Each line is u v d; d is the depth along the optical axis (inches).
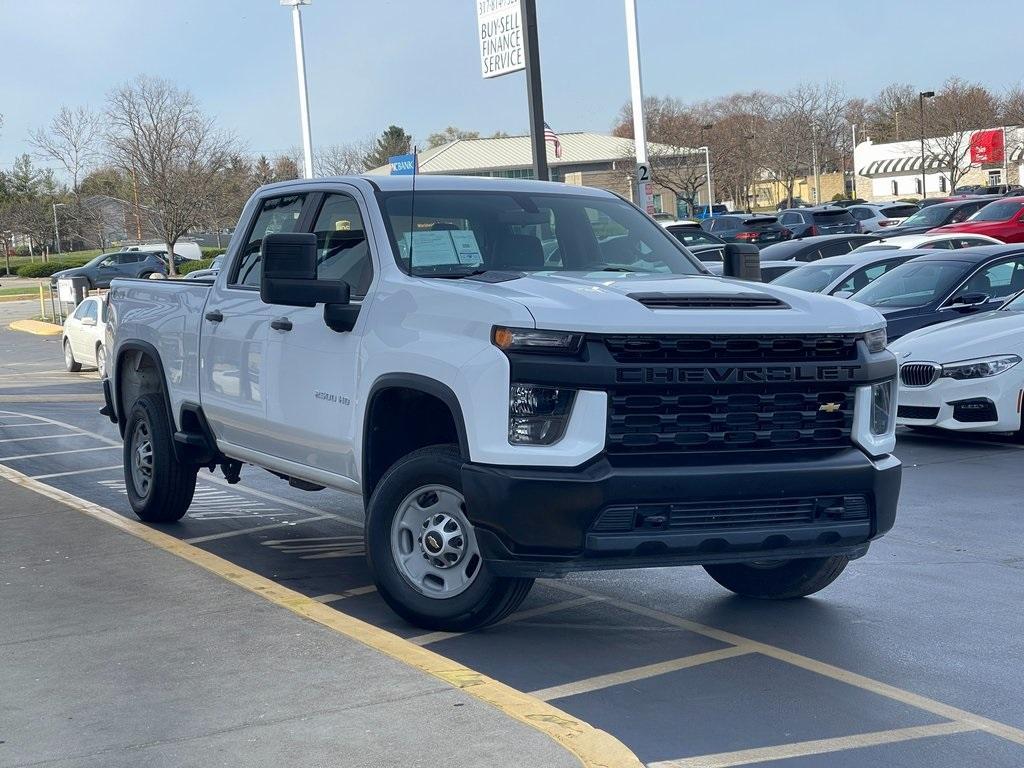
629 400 219.1
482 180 288.2
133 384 377.1
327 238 284.5
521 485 216.4
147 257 2095.2
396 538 245.9
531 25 692.7
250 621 240.1
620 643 244.1
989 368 463.5
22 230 3112.7
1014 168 2984.7
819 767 180.2
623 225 291.0
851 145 3690.9
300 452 282.8
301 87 1320.1
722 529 222.5
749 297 236.4
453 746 175.5
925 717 200.8
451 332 232.5
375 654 217.5
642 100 924.6
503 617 242.1
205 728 185.8
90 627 241.1
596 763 169.5
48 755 177.6
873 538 237.1
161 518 368.5
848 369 230.8
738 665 229.1
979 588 282.0
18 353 1348.4
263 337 291.9
